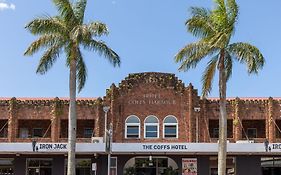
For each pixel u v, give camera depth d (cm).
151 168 4378
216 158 4369
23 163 4384
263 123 4700
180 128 4491
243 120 4669
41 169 4397
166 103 4541
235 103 4553
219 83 3309
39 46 3303
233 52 3281
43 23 3275
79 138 4606
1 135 4716
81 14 3378
